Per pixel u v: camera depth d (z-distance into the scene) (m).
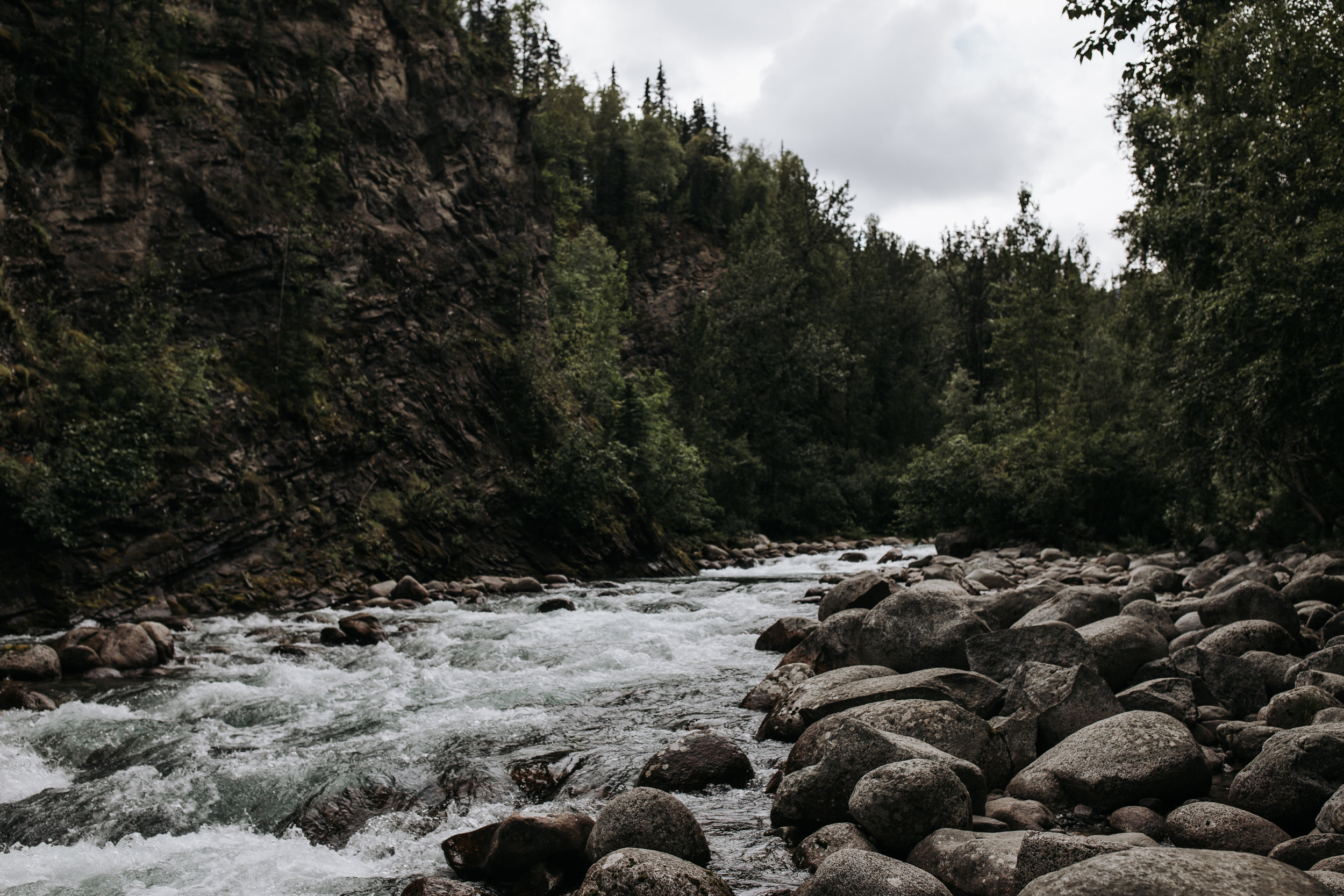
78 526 15.22
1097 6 10.98
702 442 42.16
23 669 10.41
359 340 24.25
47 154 17.91
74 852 5.62
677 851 4.91
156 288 19.36
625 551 27.81
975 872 4.42
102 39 20.02
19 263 16.69
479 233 30.56
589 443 28.06
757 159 75.88
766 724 7.83
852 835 5.11
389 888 5.02
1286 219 17.48
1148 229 23.03
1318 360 15.98
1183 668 8.09
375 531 21.53
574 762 7.05
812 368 46.75
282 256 22.27
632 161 60.84
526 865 4.92
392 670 10.98
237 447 19.30
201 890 5.06
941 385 59.78
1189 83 11.38
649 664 11.30
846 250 59.25
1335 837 4.36
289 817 6.11
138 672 10.97
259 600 17.62
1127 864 3.56
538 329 32.12
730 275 51.09
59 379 16.16
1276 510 22.00
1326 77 18.08
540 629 13.77
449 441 25.53
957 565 23.17
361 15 28.22
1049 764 6.01
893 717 6.39
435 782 6.62
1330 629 10.02
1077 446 30.12
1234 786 5.38
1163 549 27.77
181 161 20.88
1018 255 48.06
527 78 45.66
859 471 49.66
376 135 27.66
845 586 12.27
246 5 24.89
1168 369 23.27
